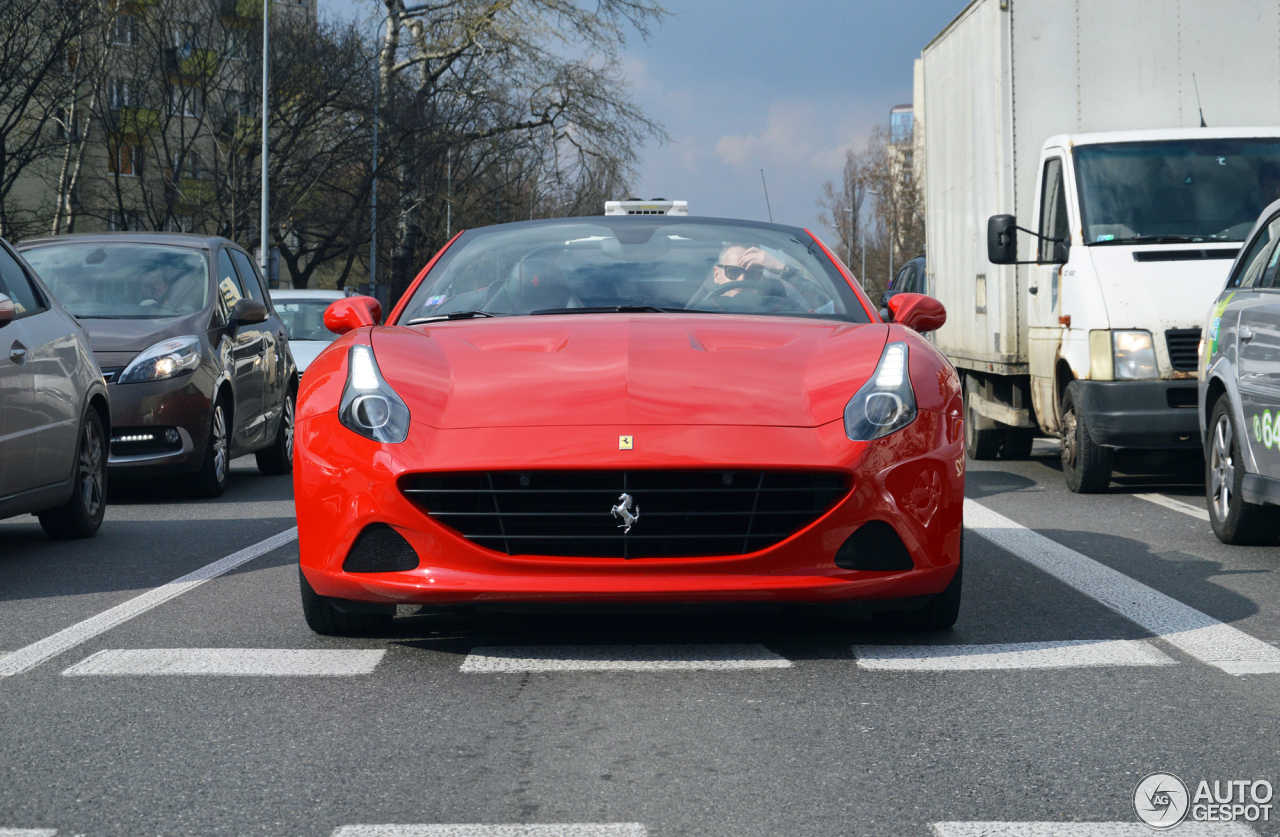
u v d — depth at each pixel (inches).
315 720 154.3
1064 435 407.2
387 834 117.6
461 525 178.2
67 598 233.6
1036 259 432.1
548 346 197.6
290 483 452.4
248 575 255.3
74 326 318.0
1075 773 133.4
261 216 1518.2
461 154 1611.7
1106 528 315.6
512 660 182.7
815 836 117.0
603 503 176.9
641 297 226.5
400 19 1599.4
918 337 203.0
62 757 140.9
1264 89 438.0
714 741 145.3
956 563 185.0
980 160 479.8
